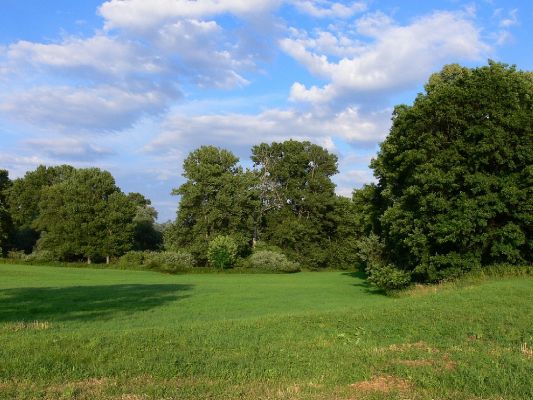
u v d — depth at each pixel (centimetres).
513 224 3019
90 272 6294
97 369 938
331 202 8956
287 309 2617
